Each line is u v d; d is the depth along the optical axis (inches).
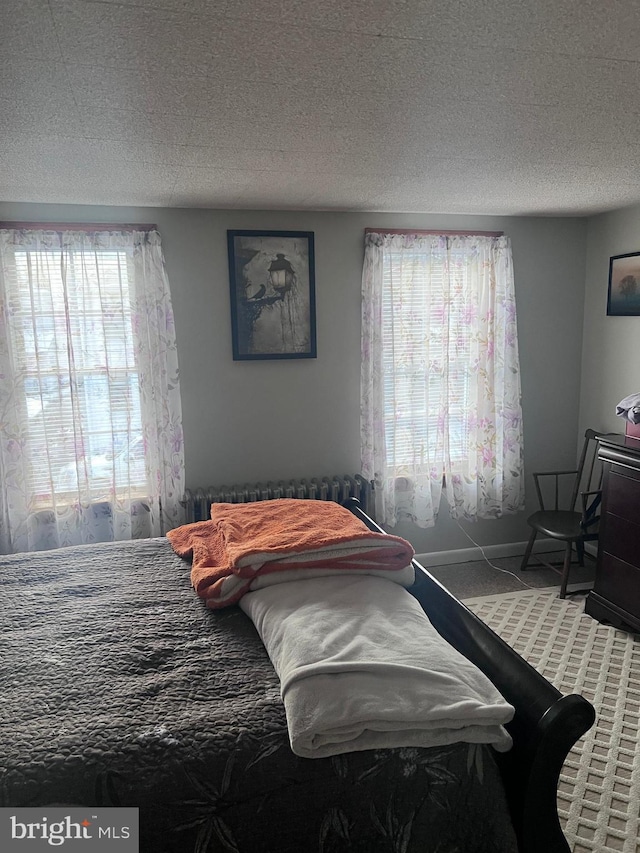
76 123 74.8
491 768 54.6
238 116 73.4
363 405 147.4
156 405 134.0
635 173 106.9
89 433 132.8
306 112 72.4
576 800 82.7
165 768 51.2
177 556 93.1
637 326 146.2
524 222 155.1
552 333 162.1
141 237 129.1
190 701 58.2
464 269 150.1
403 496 156.1
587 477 165.5
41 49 54.4
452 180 110.6
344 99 68.4
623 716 99.3
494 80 63.7
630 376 149.7
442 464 155.4
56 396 129.3
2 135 79.1
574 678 110.0
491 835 54.1
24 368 126.6
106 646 67.9
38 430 129.3
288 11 48.6
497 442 157.5
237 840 51.0
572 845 75.9
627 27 52.4
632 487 118.6
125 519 135.2
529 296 158.7
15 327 125.3
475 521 163.9
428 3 47.6
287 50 55.8
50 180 104.7
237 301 138.6
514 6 48.4
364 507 147.6
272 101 68.7
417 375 150.1
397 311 147.8
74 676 62.3
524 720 54.0
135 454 135.9
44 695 59.2
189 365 139.1
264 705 57.1
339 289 145.1
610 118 76.6
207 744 52.7
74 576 86.4
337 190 117.6
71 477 132.3
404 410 151.6
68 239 125.4
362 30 52.0
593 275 158.7
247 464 145.9
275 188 114.8
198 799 50.9
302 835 51.8
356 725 52.9
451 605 72.7
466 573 156.9
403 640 62.1
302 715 52.7
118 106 69.1
